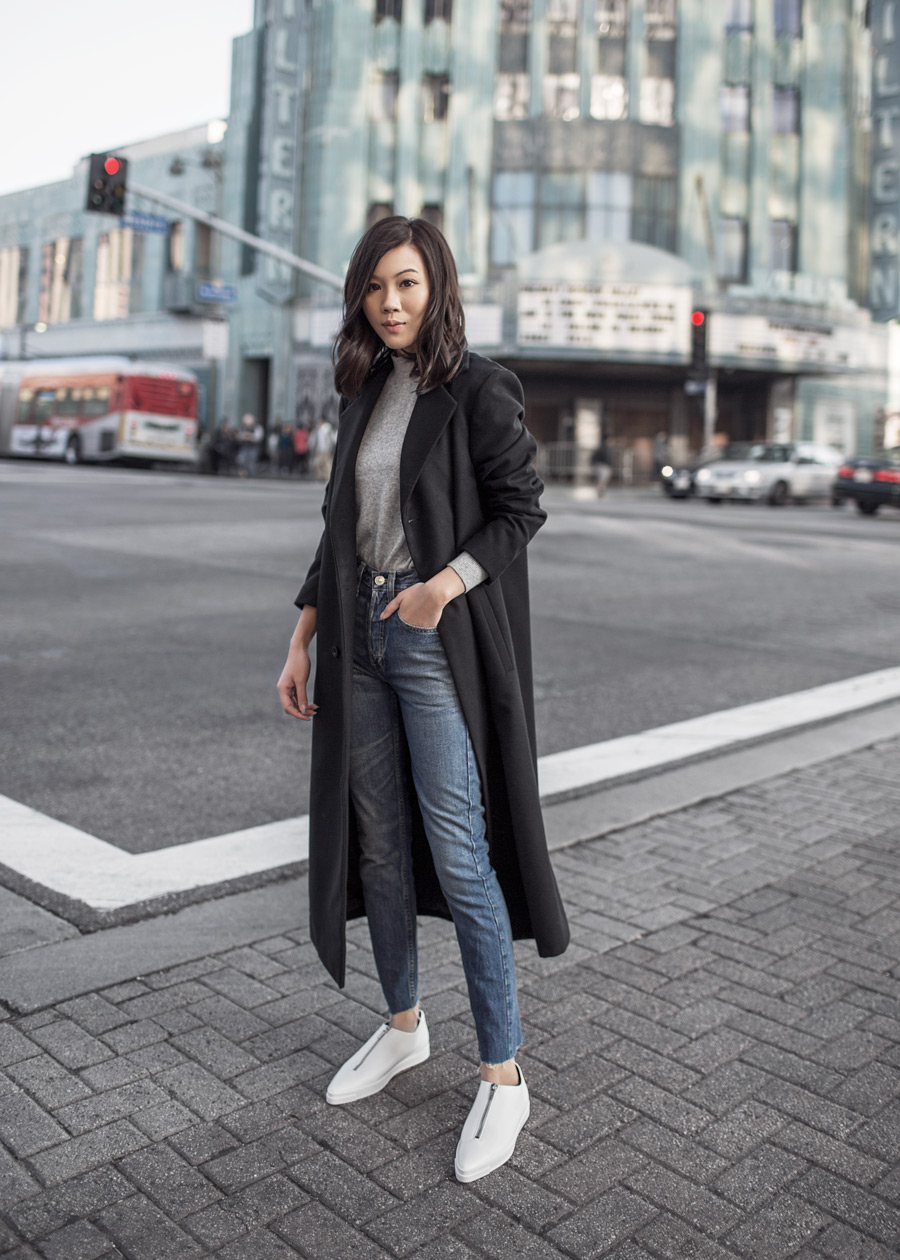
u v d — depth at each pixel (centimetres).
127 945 300
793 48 3441
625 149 3331
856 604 996
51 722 533
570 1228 198
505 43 3356
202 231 3981
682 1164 218
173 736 516
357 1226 197
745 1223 201
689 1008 279
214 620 808
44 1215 197
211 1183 208
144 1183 207
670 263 3073
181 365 4031
